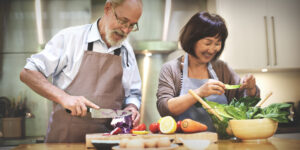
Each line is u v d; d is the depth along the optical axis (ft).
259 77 10.82
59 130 4.98
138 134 4.36
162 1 10.62
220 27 4.82
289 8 10.07
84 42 5.25
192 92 4.44
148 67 10.39
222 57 9.72
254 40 9.89
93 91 5.09
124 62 5.55
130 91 5.74
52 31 10.24
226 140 4.50
